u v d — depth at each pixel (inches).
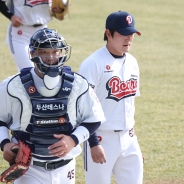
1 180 541.0
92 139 577.3
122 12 659.4
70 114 548.7
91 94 561.9
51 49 532.4
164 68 1672.0
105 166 652.1
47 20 1168.2
